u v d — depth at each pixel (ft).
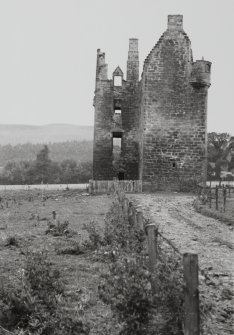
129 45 193.06
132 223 65.41
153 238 38.58
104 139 190.08
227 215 92.79
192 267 28.66
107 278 35.65
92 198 147.74
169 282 31.42
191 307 28.60
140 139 176.04
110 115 190.08
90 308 40.27
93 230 66.39
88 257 57.21
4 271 49.85
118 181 164.25
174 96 161.48
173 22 161.89
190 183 161.48
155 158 161.68
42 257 44.55
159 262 34.88
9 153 422.82
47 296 38.83
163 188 161.79
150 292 32.48
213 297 43.06
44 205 127.75
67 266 52.85
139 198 136.15
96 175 189.67
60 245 64.28
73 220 93.35
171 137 161.58
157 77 161.38
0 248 62.13
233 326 36.86
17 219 96.07
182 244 66.85
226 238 71.36
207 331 35.09
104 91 190.80
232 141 300.61
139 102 182.80
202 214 101.40
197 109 161.27
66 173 292.20
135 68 191.72
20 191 187.11
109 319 37.73
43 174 289.74
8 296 38.45
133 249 50.85
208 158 293.64
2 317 36.76
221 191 150.82
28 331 34.73
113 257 52.31
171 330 31.01
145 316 32.09
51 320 35.73
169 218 93.61
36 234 74.59
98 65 191.83
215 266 54.60
